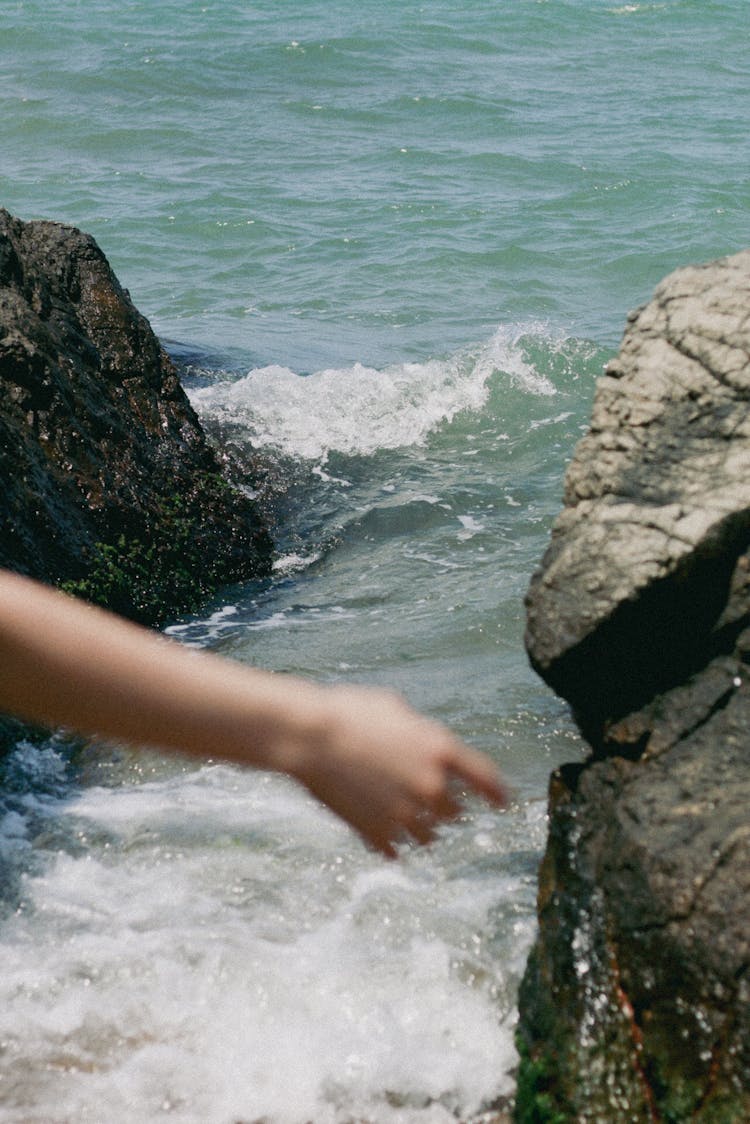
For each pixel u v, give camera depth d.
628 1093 2.92
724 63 27.89
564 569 3.32
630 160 19.36
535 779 4.84
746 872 2.85
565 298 13.93
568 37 30.58
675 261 15.01
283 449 9.37
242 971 3.85
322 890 4.23
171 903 4.22
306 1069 3.51
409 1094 3.43
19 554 6.44
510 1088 3.43
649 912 2.94
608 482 3.46
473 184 18.47
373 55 27.22
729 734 3.12
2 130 21.89
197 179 18.92
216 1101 3.42
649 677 3.24
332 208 17.34
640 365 3.68
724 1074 2.76
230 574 7.63
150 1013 3.72
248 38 28.50
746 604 3.20
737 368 3.58
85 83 24.53
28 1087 3.45
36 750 5.20
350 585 7.42
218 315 13.30
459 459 9.38
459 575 7.34
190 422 8.28
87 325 8.25
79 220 16.86
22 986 3.82
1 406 7.07
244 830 4.59
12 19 31.94
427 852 4.35
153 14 33.06
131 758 5.11
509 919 4.01
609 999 3.01
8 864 4.46
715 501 3.27
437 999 3.72
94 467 7.29
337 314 13.34
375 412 10.00
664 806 3.04
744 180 18.22
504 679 5.75
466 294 13.99
